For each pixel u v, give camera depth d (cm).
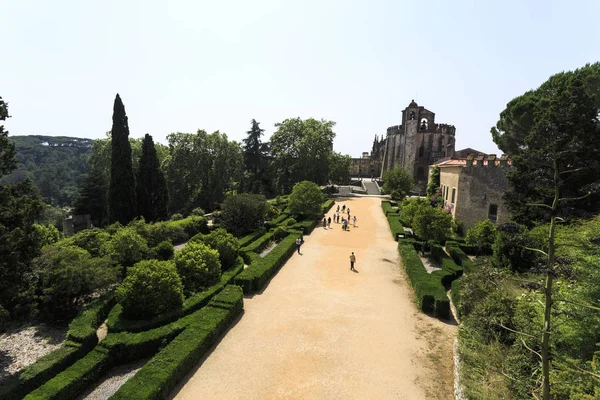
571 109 1677
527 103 2878
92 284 1653
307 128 6700
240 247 2691
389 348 1409
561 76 2809
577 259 1123
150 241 2684
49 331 1549
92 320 1497
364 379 1208
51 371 1191
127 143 3625
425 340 1477
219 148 5428
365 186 8556
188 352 1230
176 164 5244
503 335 1236
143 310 1522
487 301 1376
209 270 1939
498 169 2992
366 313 1728
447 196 3722
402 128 8106
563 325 1004
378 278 2252
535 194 2044
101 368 1248
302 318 1659
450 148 5256
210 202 5362
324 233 3594
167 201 4231
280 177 6544
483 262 1413
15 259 1324
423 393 1144
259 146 6844
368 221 4291
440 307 1688
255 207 3350
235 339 1457
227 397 1106
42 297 1579
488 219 3067
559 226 1758
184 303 1655
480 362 1120
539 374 989
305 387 1160
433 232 2661
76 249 1803
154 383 1056
